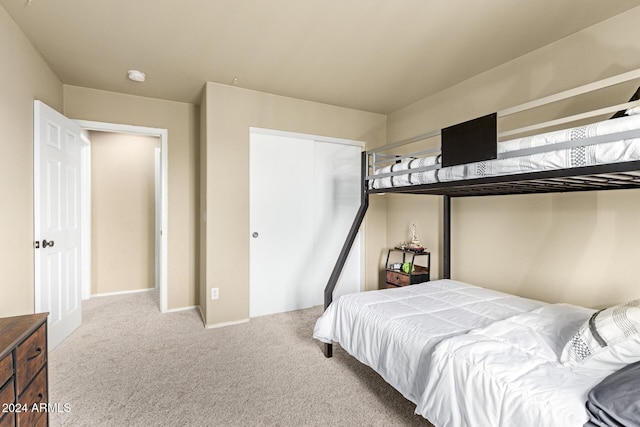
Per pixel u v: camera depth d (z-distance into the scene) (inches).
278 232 136.2
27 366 49.9
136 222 169.3
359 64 104.7
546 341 54.9
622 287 76.8
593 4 73.4
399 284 129.6
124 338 108.2
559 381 43.2
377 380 82.2
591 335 46.4
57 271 102.4
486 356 49.6
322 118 143.0
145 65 105.2
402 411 69.6
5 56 76.4
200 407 70.2
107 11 76.6
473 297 85.4
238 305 124.8
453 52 96.6
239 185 124.7
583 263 83.9
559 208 89.2
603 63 80.0
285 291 138.4
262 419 66.5
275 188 135.1
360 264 155.6
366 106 146.6
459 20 80.2
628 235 76.0
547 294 91.7
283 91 128.1
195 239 142.9
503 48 94.0
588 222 83.0
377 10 76.3
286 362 91.5
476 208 112.8
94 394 74.7
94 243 160.6
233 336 110.6
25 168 86.6
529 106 60.2
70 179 112.5
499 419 43.3
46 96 103.0
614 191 78.3
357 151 154.3
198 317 130.3
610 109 51.6
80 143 121.3
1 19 74.5
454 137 72.9
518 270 99.3
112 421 65.2
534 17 78.7
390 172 94.2
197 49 95.1
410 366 60.6
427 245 134.2
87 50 95.3
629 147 45.8
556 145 54.4
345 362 91.7
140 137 169.6
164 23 81.7
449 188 81.7
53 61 102.0
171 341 105.8
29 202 88.7
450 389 50.3
